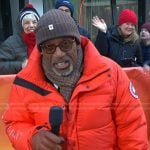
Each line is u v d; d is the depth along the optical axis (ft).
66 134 6.98
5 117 7.41
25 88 7.09
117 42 16.96
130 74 12.41
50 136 6.49
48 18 6.70
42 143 6.54
